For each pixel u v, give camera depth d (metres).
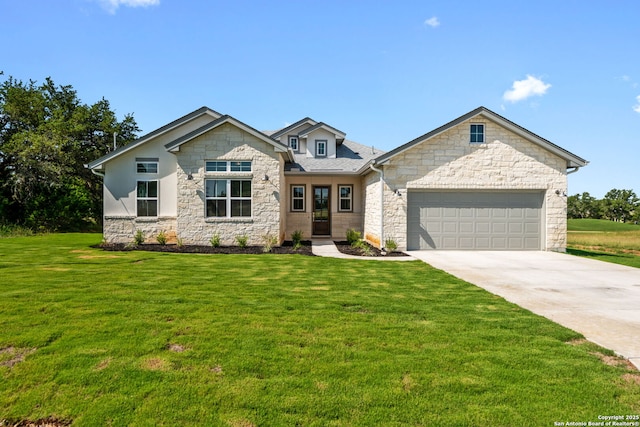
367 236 16.78
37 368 3.61
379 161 13.79
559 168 14.33
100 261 10.39
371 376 3.54
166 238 15.24
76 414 2.93
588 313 5.84
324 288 7.27
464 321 5.24
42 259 10.71
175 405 3.04
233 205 14.49
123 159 15.32
